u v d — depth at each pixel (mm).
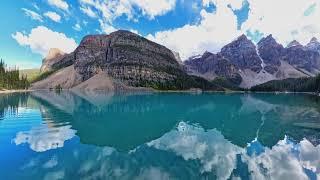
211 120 60844
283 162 27875
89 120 57406
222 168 25594
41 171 23391
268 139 39469
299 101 133625
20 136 37312
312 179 23047
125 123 54719
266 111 81812
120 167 25062
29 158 27031
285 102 126812
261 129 48281
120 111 78688
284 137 40812
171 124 54062
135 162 26922
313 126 51250
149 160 27719
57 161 26328
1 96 132250
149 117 65125
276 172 24672
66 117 59281
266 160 28531
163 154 30250
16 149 30328
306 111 79812
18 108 74312
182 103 117375
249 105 108375
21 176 22141
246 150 33000
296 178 23219
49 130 42750
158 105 104375
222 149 33188
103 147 32781
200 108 92688
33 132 40594
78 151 30391
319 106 99000
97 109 83000
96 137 38938
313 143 36969
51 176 22219
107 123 54156
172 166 25906
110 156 28812
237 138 40125
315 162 28000
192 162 27375
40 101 105375
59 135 39062
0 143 33031
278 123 55406
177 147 33844
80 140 36250
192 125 53062
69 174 22812
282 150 33094
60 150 30516
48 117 57594
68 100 122812
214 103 120125
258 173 24344
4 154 28328
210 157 29375
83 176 22453
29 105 84875
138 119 61188
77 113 68500
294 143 36906
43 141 34750
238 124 54656
